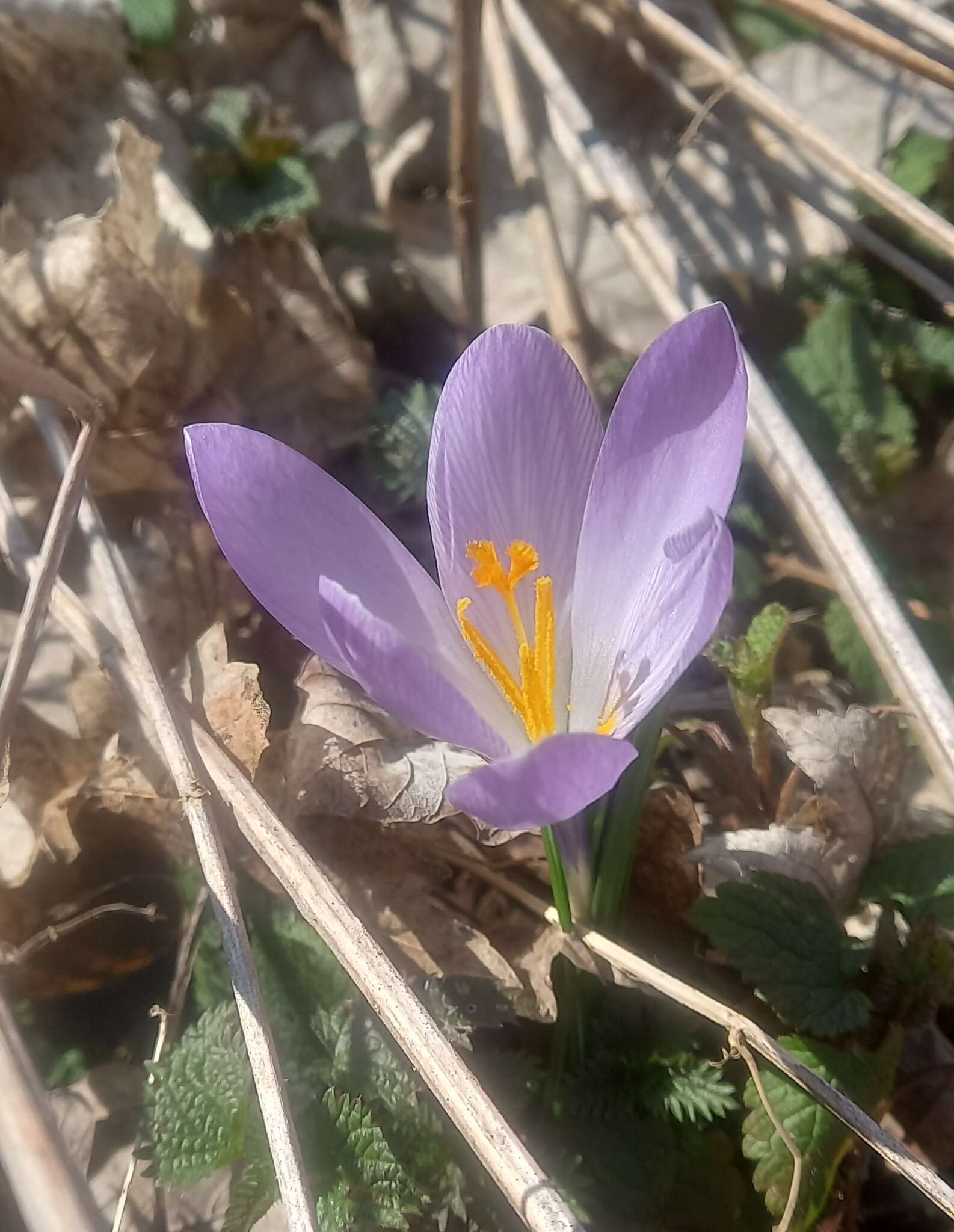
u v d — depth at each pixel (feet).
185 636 0.51
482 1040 0.41
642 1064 0.39
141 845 0.46
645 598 0.31
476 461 0.32
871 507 0.57
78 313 0.55
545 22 0.71
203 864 0.37
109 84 0.64
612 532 0.32
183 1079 0.36
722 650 0.45
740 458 0.29
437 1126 0.37
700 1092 0.38
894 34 0.68
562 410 0.32
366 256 0.67
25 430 0.54
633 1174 0.37
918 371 0.62
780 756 0.50
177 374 0.57
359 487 0.57
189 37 0.67
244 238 0.60
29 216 0.60
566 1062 0.40
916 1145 0.40
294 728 0.45
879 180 0.54
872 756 0.42
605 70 0.71
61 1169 0.27
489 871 0.44
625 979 0.40
